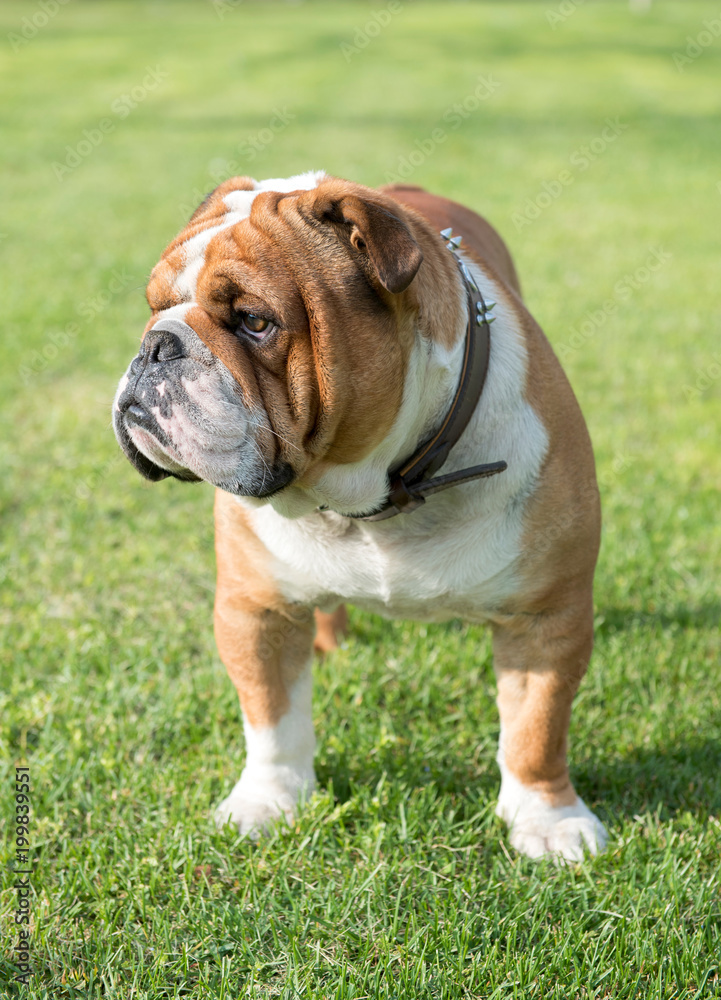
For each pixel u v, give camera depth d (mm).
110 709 4184
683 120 19359
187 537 5637
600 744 4074
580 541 3291
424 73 24969
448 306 3004
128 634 4766
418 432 3047
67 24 35406
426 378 2965
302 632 3660
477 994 2953
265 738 3656
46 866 3391
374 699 4363
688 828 3561
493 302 3254
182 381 2705
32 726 4156
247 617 3518
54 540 5547
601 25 35688
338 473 2969
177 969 3000
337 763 3939
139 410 2756
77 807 3691
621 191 13820
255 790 3686
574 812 3605
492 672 4551
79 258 10594
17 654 4562
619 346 8297
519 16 38875
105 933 3102
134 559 5391
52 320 8789
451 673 4535
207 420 2689
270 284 2672
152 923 3180
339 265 2719
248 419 2730
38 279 9891
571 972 2996
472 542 3199
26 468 6316
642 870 3357
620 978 2957
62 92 21641
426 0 47656
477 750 4066
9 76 23625
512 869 3398
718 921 3186
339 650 4660
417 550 3217
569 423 3336
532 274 10125
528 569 3250
